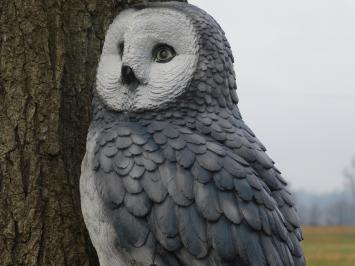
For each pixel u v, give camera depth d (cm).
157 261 203
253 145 222
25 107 241
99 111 225
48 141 241
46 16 245
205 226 201
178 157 207
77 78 248
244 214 203
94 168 212
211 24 223
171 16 220
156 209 203
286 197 223
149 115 217
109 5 254
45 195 239
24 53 243
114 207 206
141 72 218
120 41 227
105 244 209
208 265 200
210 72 219
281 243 209
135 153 208
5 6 244
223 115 222
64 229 239
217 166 206
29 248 236
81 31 251
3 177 238
